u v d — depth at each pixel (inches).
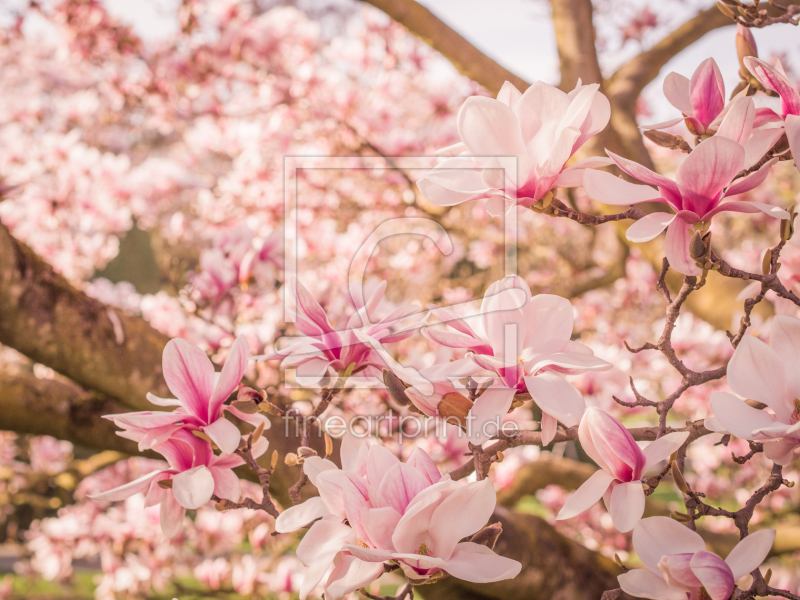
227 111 241.6
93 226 238.7
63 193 230.2
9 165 230.8
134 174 250.2
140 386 90.6
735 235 221.9
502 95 46.4
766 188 233.8
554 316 43.2
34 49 300.4
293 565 175.6
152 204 257.0
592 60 125.9
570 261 229.9
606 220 45.5
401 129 241.1
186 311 107.7
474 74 125.1
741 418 38.4
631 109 130.4
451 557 35.6
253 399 48.3
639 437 48.4
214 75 240.1
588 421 38.7
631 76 135.1
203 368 46.6
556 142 40.2
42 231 234.1
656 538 37.3
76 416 99.6
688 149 51.6
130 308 231.9
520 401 43.3
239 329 122.9
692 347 182.2
